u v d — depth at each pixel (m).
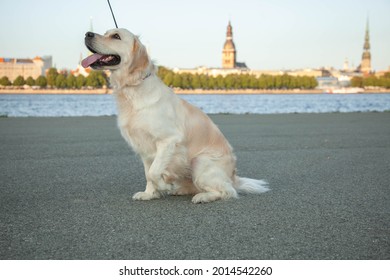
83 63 4.75
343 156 8.36
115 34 4.73
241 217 4.06
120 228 3.71
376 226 3.77
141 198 4.87
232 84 144.50
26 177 6.15
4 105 44.19
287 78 153.75
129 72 4.67
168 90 4.94
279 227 3.73
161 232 3.59
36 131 13.57
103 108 38.69
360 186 5.55
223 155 5.07
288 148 9.59
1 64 155.88
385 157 8.20
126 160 7.80
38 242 3.35
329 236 3.49
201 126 5.03
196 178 4.86
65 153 8.68
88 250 3.18
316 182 5.85
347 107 42.00
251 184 5.19
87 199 4.84
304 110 35.25
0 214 4.16
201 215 4.14
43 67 170.25
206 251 3.16
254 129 14.31
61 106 42.66
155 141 4.77
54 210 4.32
